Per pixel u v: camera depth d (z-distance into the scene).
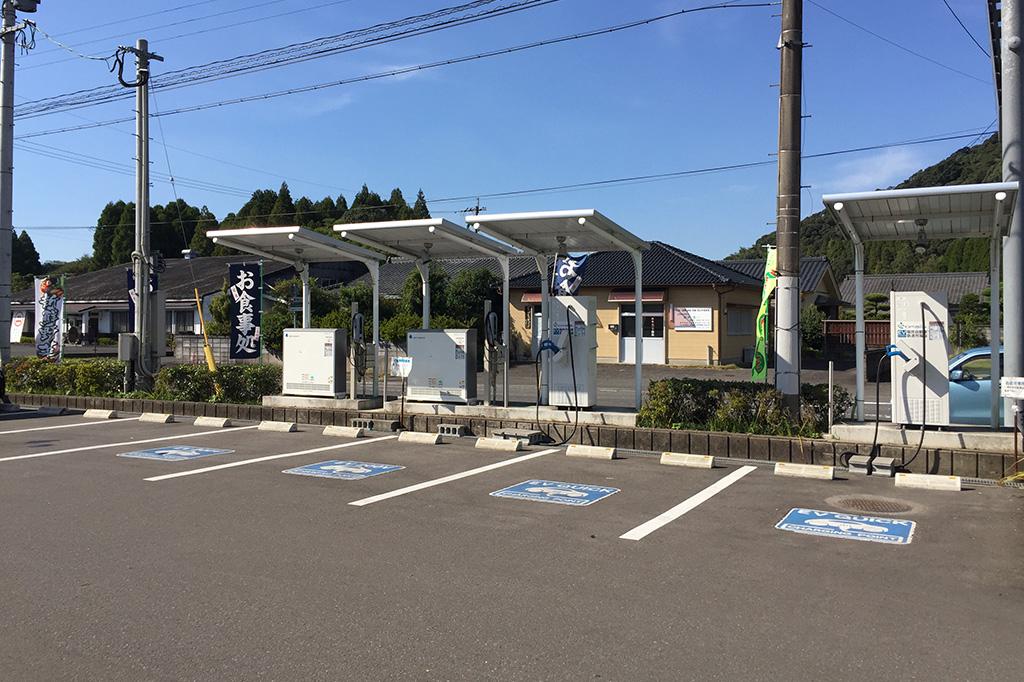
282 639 4.00
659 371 24.67
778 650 3.85
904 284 42.91
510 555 5.41
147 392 14.85
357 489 7.57
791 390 9.49
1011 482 7.64
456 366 11.74
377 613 4.35
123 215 63.91
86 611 4.37
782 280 9.50
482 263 35.84
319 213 62.28
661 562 5.25
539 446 10.16
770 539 5.79
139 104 15.45
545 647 3.89
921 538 5.79
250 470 8.56
